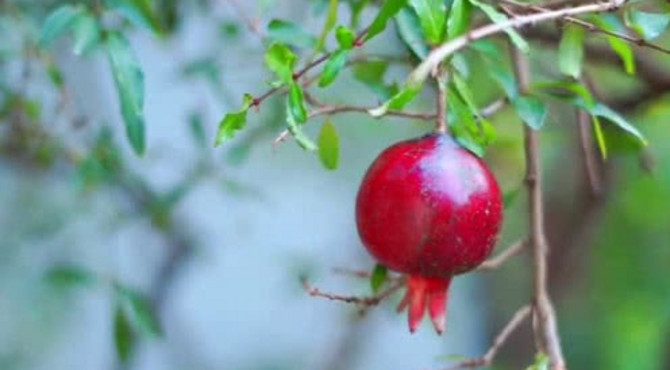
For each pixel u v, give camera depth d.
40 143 1.80
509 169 1.99
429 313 1.31
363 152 2.61
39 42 1.54
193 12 1.83
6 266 2.40
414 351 3.20
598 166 2.11
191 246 2.32
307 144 1.30
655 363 2.62
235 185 1.85
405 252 1.29
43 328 2.79
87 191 1.88
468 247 1.29
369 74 1.50
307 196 3.09
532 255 1.47
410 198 1.29
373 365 3.17
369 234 1.30
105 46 1.48
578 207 2.23
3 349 2.78
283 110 1.77
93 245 2.24
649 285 2.59
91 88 2.09
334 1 1.35
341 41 1.32
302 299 2.98
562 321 2.72
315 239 3.12
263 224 3.10
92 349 2.89
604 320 2.68
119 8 1.51
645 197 2.26
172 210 1.97
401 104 1.27
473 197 1.29
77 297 2.76
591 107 1.41
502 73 1.42
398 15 1.37
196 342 3.05
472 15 1.42
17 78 1.88
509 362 2.80
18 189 2.15
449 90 1.33
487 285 3.08
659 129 2.16
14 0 1.70
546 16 1.31
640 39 1.38
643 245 2.53
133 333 1.87
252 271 3.19
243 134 1.91
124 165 1.81
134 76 1.47
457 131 1.34
